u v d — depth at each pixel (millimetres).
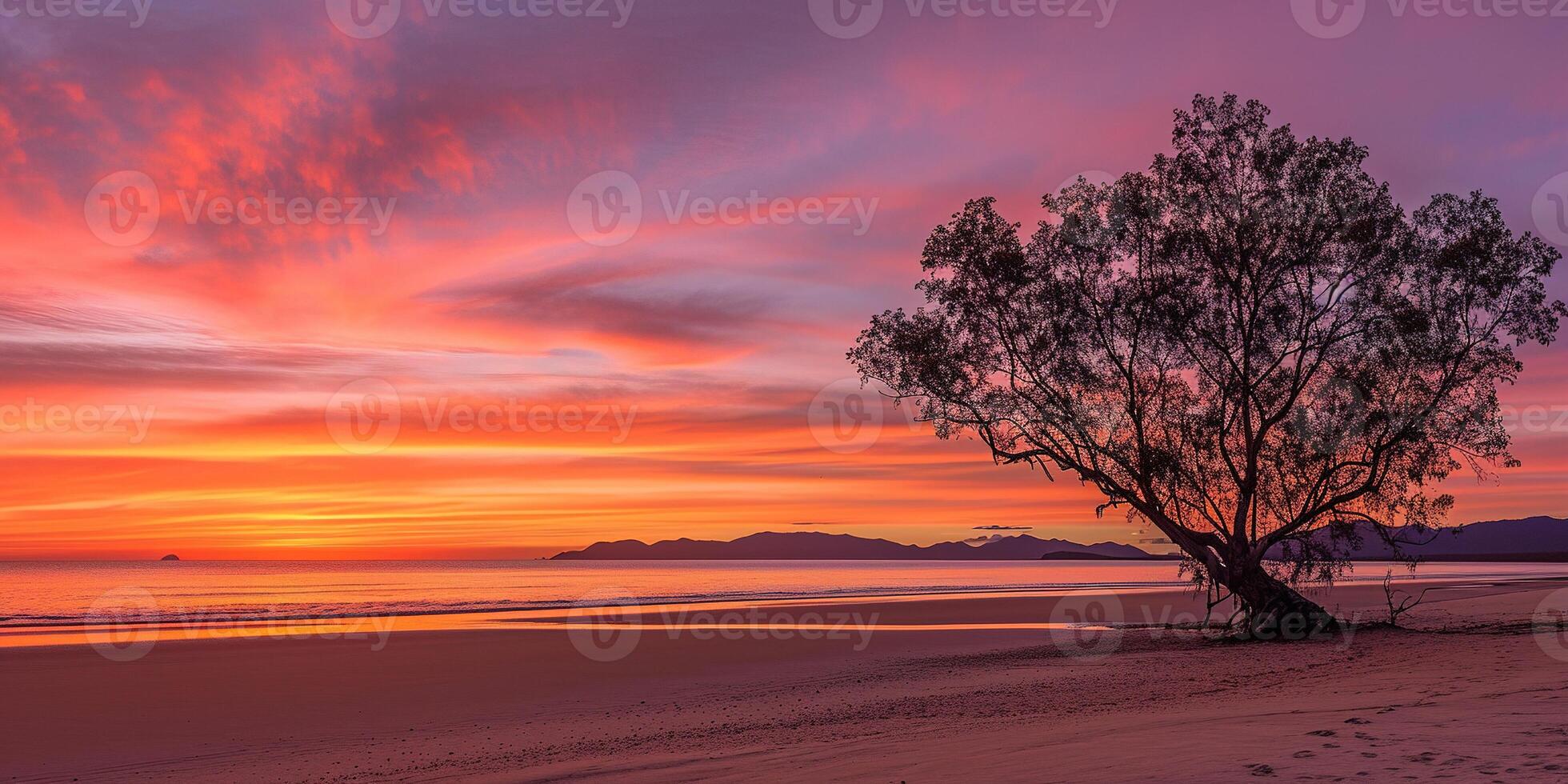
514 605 57688
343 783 12805
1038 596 61969
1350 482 28719
